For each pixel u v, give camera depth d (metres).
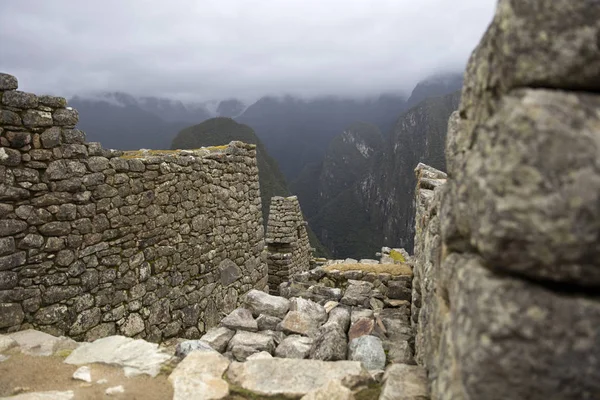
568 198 1.28
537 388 1.37
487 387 1.45
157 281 7.05
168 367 3.74
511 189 1.38
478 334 1.49
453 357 1.90
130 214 6.44
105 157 5.98
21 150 4.91
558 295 1.39
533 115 1.36
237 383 3.42
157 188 7.00
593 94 1.42
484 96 1.80
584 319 1.33
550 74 1.43
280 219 15.16
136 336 6.55
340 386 3.04
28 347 4.23
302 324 5.00
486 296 1.51
